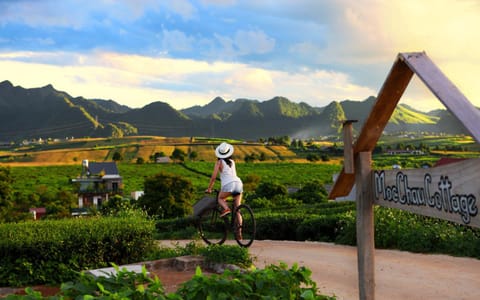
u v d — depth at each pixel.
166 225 26.09
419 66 2.62
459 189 2.52
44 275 7.99
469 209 2.44
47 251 8.06
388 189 3.21
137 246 9.32
